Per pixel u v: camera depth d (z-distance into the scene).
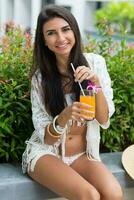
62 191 2.09
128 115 2.81
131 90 2.77
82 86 2.23
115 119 2.77
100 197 2.12
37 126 2.27
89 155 2.34
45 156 2.22
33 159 2.23
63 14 2.19
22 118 2.54
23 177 2.30
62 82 2.32
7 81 2.50
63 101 2.30
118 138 2.80
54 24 2.18
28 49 2.77
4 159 2.60
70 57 2.30
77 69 2.14
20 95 2.50
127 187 2.49
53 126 2.16
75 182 2.05
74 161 2.32
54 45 2.21
